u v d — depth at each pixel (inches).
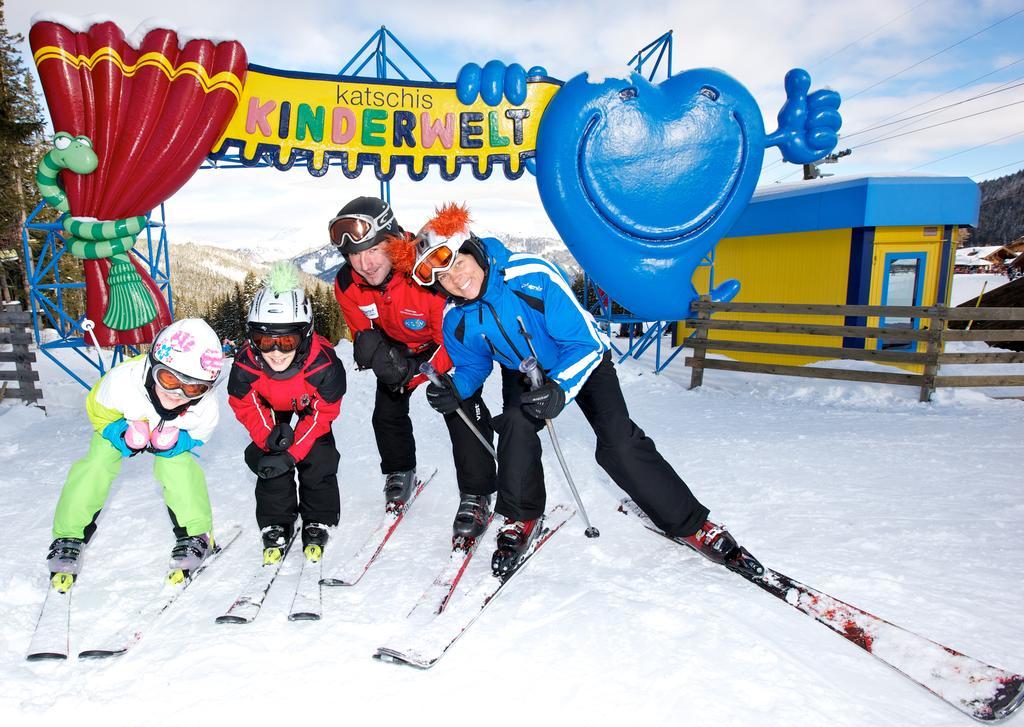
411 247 93.5
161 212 297.6
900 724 61.0
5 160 749.9
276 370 95.3
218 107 222.8
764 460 155.4
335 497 109.3
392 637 77.9
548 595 87.2
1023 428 186.7
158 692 68.2
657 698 65.1
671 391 283.6
